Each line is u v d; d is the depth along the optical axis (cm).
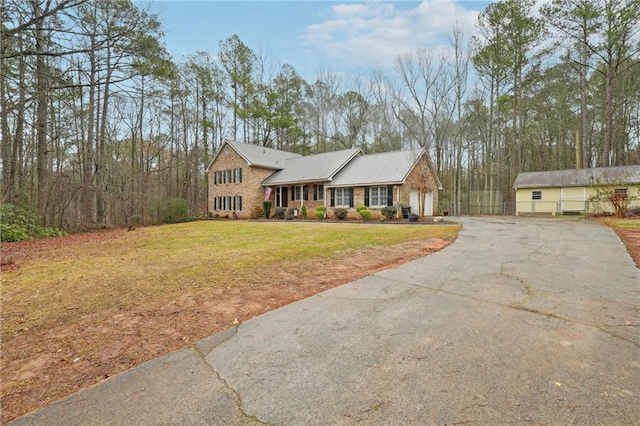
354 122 3197
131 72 1145
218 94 3198
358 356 270
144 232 1603
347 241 956
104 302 453
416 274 534
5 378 264
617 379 224
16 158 1520
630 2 1870
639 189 1750
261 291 481
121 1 1046
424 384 226
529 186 2228
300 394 221
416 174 2011
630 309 354
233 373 252
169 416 203
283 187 2488
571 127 2820
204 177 3209
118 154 2425
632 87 2484
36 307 438
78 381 256
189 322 370
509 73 2345
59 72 1157
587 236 899
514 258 633
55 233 1517
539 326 316
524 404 201
